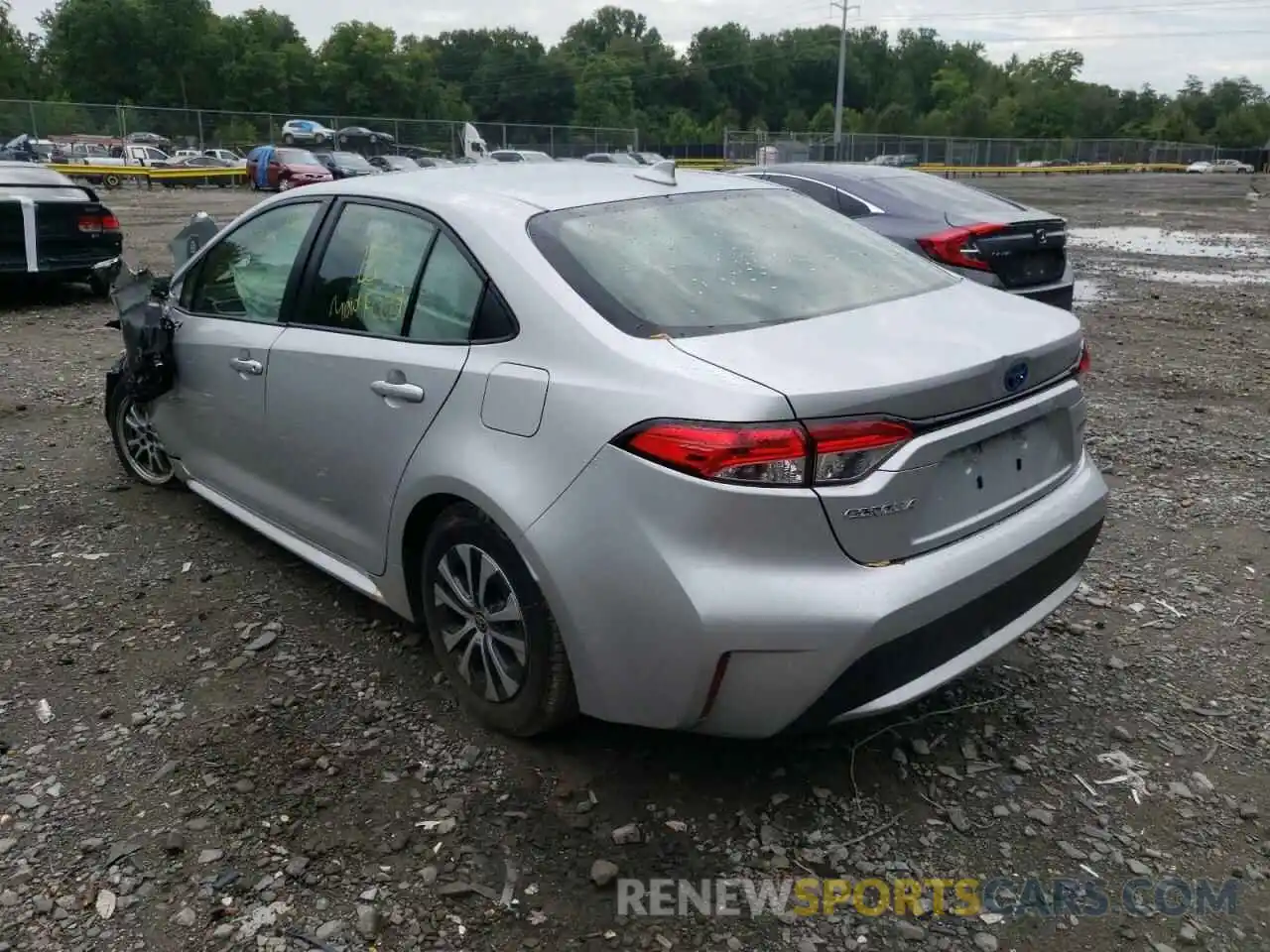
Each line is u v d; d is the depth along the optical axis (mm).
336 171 32594
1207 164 74188
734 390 2506
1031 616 3059
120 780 3016
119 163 35250
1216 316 10578
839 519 2508
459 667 3262
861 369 2598
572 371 2781
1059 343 3023
